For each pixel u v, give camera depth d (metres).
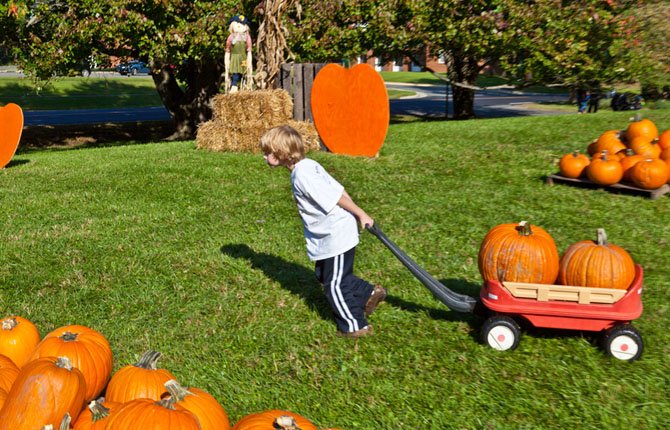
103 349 3.42
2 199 8.90
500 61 21.08
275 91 12.66
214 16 19.03
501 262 4.27
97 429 2.63
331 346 4.35
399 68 74.94
